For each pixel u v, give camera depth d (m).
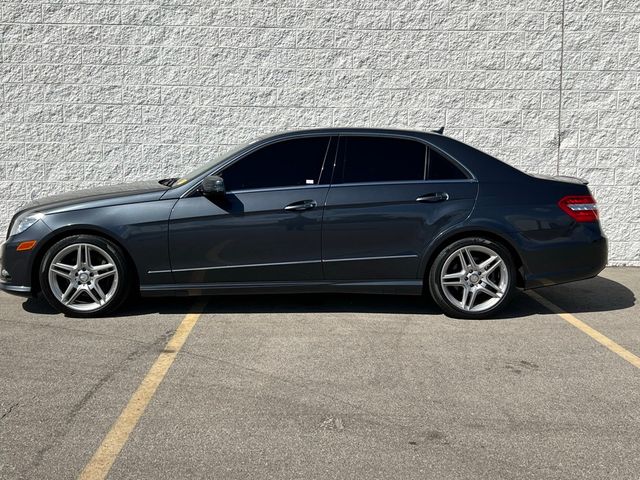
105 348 5.53
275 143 6.52
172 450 3.83
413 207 6.37
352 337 5.89
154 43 9.13
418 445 3.91
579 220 6.50
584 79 9.20
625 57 9.16
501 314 6.71
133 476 3.56
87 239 6.27
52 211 6.34
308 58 9.18
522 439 3.99
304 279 6.42
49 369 5.04
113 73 9.15
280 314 6.61
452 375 5.01
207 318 6.45
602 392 4.71
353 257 6.39
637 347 5.71
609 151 9.27
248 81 9.20
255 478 3.54
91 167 9.23
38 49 9.10
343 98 9.23
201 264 6.35
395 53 9.18
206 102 9.20
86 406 4.40
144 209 6.31
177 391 4.65
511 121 9.25
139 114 9.20
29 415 4.26
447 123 9.26
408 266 6.42
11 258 6.35
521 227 6.39
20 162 9.20
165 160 9.26
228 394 4.61
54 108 9.16
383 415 4.30
